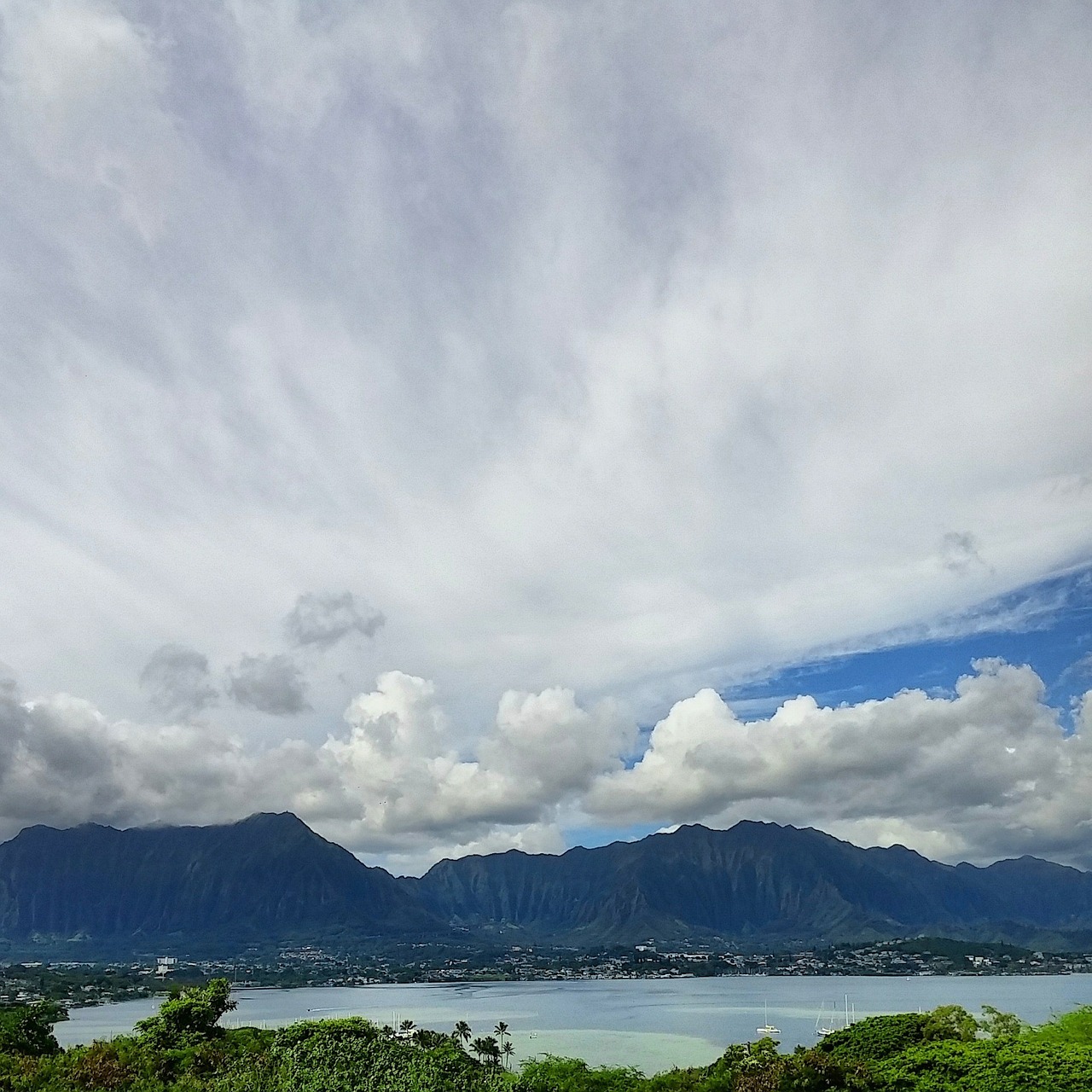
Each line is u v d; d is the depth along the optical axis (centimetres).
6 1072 4803
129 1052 5203
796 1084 4781
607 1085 6241
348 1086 4606
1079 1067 4247
